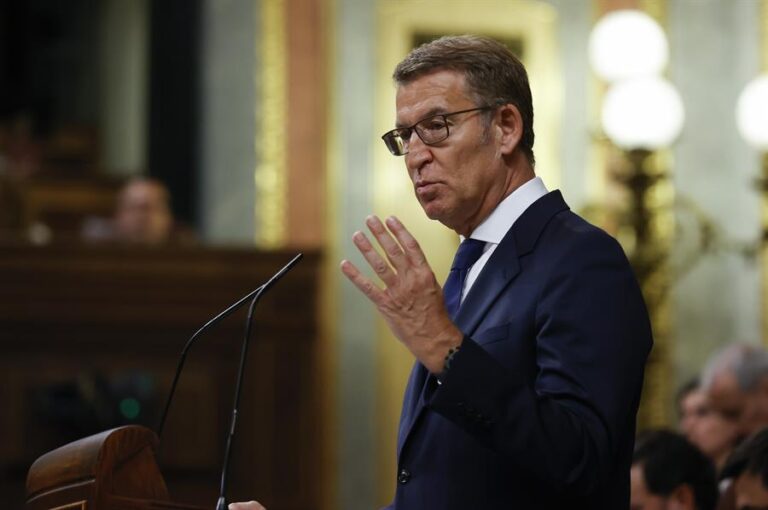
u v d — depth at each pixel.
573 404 7.71
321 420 22.83
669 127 23.61
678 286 27.92
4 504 21.23
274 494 22.17
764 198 27.20
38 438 21.44
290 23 27.67
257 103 27.55
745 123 24.83
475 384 7.51
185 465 21.88
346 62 27.59
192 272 22.33
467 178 8.59
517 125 8.66
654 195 27.77
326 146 27.47
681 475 12.12
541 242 8.45
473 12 27.77
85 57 39.41
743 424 15.84
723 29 28.53
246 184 27.48
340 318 27.09
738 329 27.92
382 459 26.97
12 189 30.67
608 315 7.96
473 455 8.09
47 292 22.08
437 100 8.56
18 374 21.81
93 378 21.31
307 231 27.41
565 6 28.05
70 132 37.78
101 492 7.73
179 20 27.62
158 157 27.48
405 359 27.12
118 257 22.22
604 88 27.86
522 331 8.14
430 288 7.63
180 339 22.22
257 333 22.36
